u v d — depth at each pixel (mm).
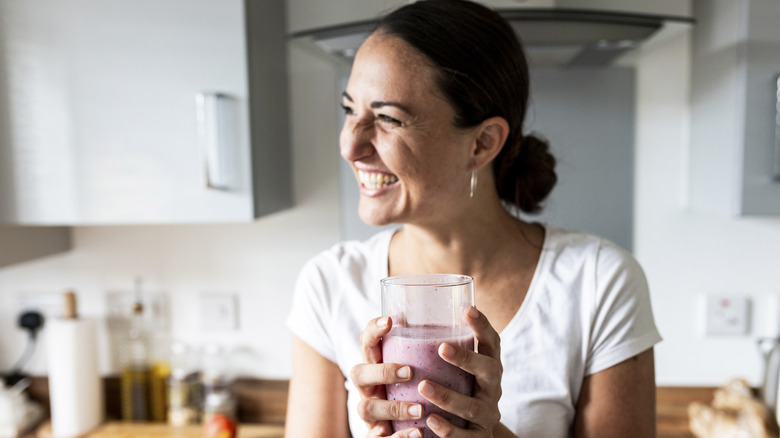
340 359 970
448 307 660
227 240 1811
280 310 1812
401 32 816
